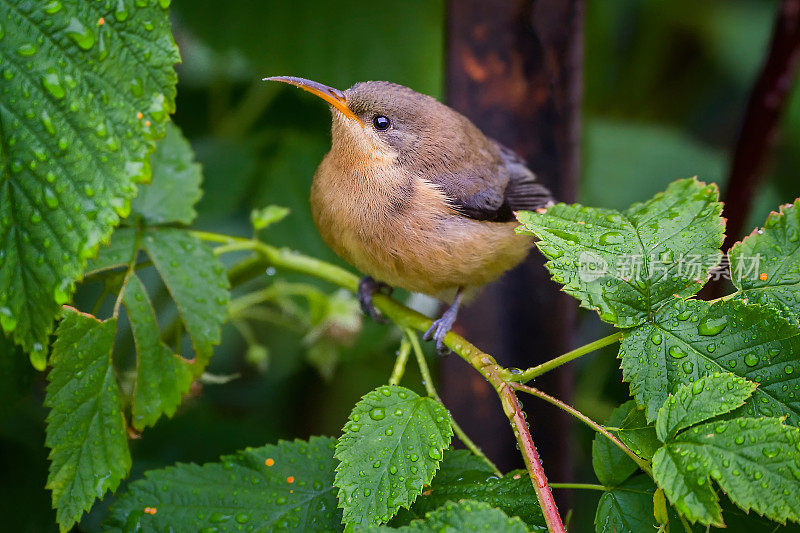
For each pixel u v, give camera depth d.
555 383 8.05
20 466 7.75
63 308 5.60
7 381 6.55
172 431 8.80
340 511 5.43
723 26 12.32
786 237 5.21
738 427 4.29
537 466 4.76
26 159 4.70
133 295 6.08
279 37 9.60
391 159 7.86
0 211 4.69
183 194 6.87
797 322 4.85
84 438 5.50
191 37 9.63
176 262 6.45
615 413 5.36
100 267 6.18
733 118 12.73
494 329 8.11
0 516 7.51
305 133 10.18
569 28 7.88
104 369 5.70
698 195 5.39
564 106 8.15
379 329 9.48
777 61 8.16
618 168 11.15
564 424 8.09
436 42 9.66
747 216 8.52
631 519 5.08
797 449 4.14
